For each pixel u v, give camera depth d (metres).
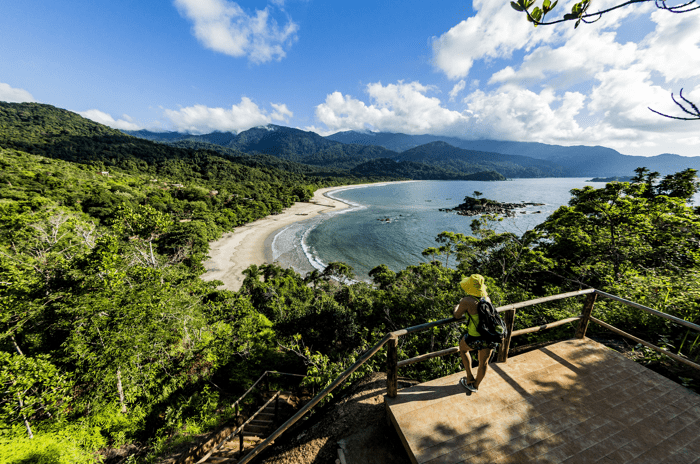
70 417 12.62
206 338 17.12
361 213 96.62
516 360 3.73
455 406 3.03
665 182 19.61
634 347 5.04
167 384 14.33
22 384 11.09
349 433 3.31
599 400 3.04
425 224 76.88
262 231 69.31
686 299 5.62
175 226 44.84
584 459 2.43
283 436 4.12
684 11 1.57
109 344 12.97
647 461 2.40
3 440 10.66
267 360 16.81
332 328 18.45
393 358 3.04
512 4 2.11
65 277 14.96
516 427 2.75
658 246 11.40
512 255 17.38
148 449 11.51
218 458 8.55
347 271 40.88
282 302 25.33
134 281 15.98
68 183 71.88
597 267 11.76
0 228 20.06
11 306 13.95
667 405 2.96
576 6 1.95
